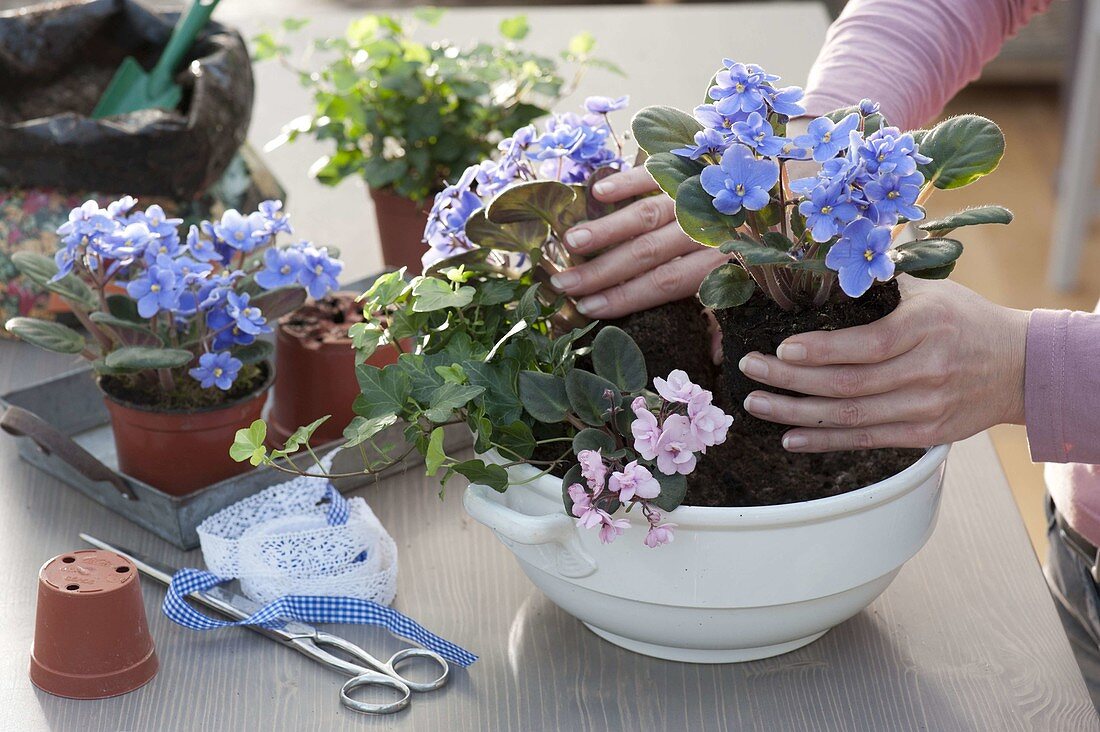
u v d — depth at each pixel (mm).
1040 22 5652
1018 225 4898
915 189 1311
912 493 1422
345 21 3070
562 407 1404
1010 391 1451
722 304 1383
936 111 1713
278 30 2998
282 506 1584
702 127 1409
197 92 1830
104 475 1585
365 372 1436
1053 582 1795
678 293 1525
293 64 2852
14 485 1671
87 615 1414
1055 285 4430
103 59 2002
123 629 1429
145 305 1531
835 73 1642
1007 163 5395
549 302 1544
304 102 2654
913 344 1403
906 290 1435
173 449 1607
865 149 1316
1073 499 1693
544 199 1443
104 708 1425
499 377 1430
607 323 1554
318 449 1642
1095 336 1440
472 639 1497
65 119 1793
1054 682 1452
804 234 1383
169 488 1625
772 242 1370
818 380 1400
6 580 1544
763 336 1409
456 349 1464
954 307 1430
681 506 1379
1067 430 1451
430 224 1544
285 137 2076
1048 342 1439
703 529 1378
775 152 1351
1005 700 1437
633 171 1527
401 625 1472
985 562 1579
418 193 1983
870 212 1312
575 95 2584
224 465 1632
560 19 3123
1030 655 1478
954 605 1531
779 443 1430
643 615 1426
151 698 1434
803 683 1452
